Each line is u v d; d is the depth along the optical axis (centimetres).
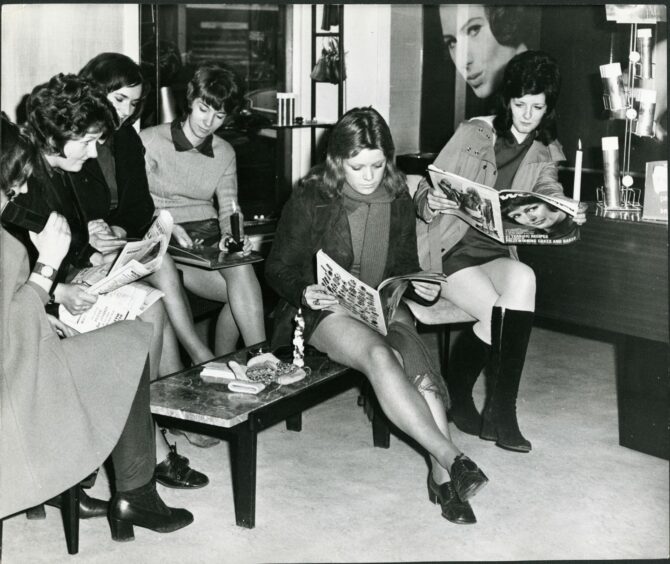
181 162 375
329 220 297
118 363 233
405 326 291
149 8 439
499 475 301
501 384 324
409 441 332
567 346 459
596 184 481
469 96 530
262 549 248
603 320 312
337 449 322
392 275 308
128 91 330
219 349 361
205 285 357
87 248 297
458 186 307
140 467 246
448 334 371
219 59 489
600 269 310
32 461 212
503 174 348
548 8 495
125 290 264
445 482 270
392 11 518
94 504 267
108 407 227
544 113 342
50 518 267
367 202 298
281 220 302
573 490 290
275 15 510
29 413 213
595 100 493
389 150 288
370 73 525
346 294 273
